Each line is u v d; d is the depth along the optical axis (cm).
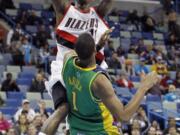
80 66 449
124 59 1998
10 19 2139
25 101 1254
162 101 1689
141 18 2494
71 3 499
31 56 1869
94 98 444
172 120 1324
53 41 2045
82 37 441
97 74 439
